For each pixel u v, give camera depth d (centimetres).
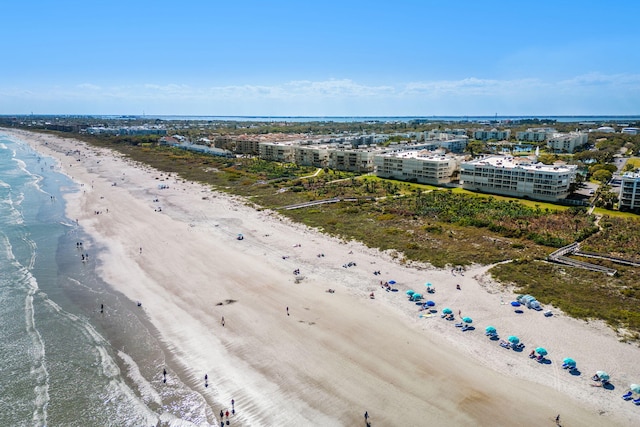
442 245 9856
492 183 15588
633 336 6053
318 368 5547
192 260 9269
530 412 4753
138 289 7881
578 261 8675
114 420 4712
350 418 4700
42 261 9256
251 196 15462
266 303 7281
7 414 4794
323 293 7625
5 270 8725
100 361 5738
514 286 7675
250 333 6366
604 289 7469
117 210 13538
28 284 8088
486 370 5462
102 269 8812
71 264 9094
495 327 6394
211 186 17450
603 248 9350
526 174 14638
